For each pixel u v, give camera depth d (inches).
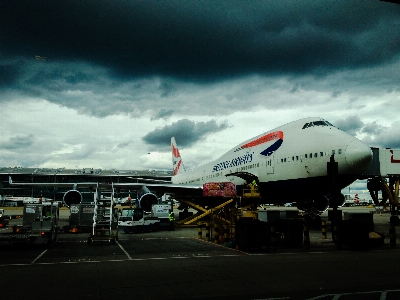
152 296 305.3
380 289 323.9
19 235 628.7
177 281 362.3
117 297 302.4
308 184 907.4
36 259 513.3
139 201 1117.7
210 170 1466.5
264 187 1054.4
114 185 1268.5
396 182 1374.3
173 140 2162.9
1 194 4207.7
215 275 391.5
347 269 421.7
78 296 306.0
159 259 508.1
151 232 1024.9
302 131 974.4
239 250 603.2
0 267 447.5
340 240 625.6
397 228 1061.1
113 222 768.9
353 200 4325.8
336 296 299.7
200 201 1250.0
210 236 839.7
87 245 697.0
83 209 1034.7
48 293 316.2
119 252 586.9
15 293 316.8
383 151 1304.1
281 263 467.8
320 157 873.5
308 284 345.4
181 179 1831.9
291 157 953.5
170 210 1162.6
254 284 347.3
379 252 568.7
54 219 749.3
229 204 1039.0
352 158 813.9
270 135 1100.5
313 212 1021.2
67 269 432.8
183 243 721.6
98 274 400.5
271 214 697.0
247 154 1178.0
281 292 315.6
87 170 4680.1
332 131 904.3
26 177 4264.3
